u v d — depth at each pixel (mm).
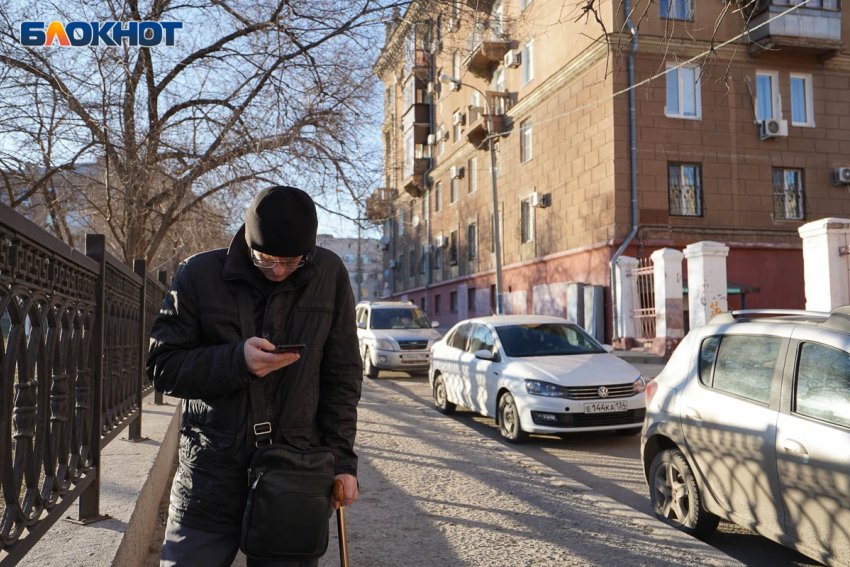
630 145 19766
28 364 2191
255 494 1873
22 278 2129
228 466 1953
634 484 6078
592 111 20781
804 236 11039
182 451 2018
